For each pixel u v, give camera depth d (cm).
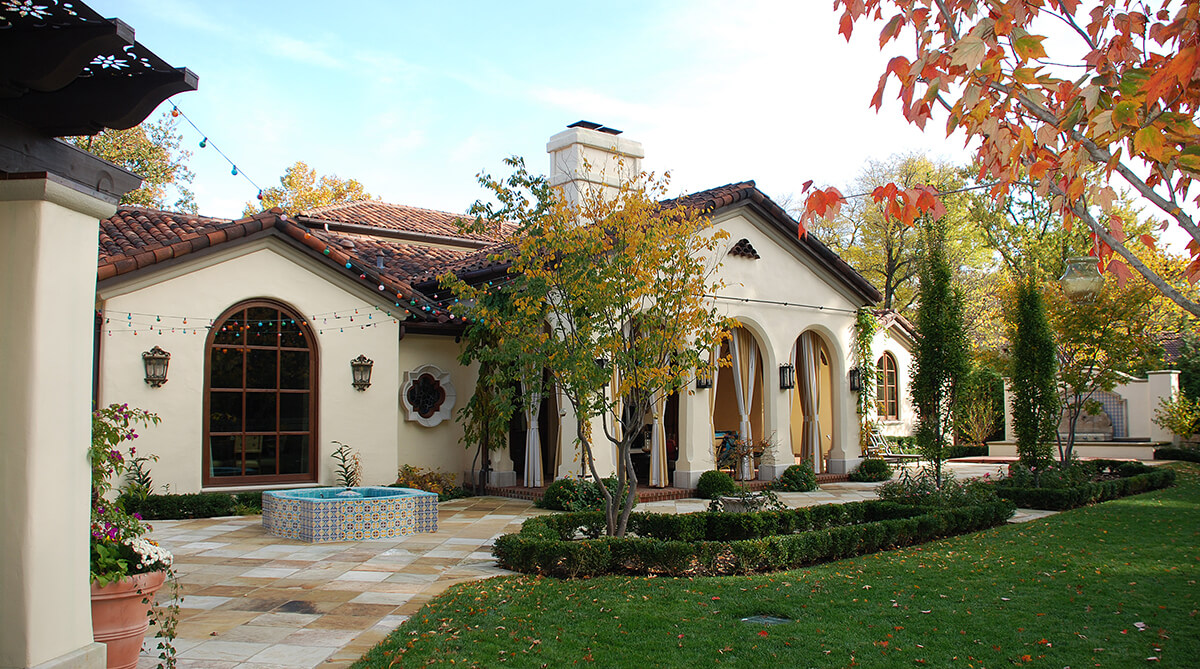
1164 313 2186
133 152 2850
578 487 1413
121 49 441
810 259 1878
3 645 441
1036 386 1653
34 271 458
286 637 651
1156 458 2486
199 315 1326
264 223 1373
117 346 1248
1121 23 445
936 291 1653
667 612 700
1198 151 370
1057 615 699
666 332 964
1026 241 3198
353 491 1241
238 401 1370
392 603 761
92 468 540
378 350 1502
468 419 1678
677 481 1620
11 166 466
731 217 1703
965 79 422
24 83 438
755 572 895
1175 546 1030
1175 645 613
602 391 979
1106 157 398
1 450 452
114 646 518
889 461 2156
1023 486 1614
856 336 2006
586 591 780
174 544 1062
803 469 1733
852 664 572
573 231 962
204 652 612
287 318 1425
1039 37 400
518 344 945
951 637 634
